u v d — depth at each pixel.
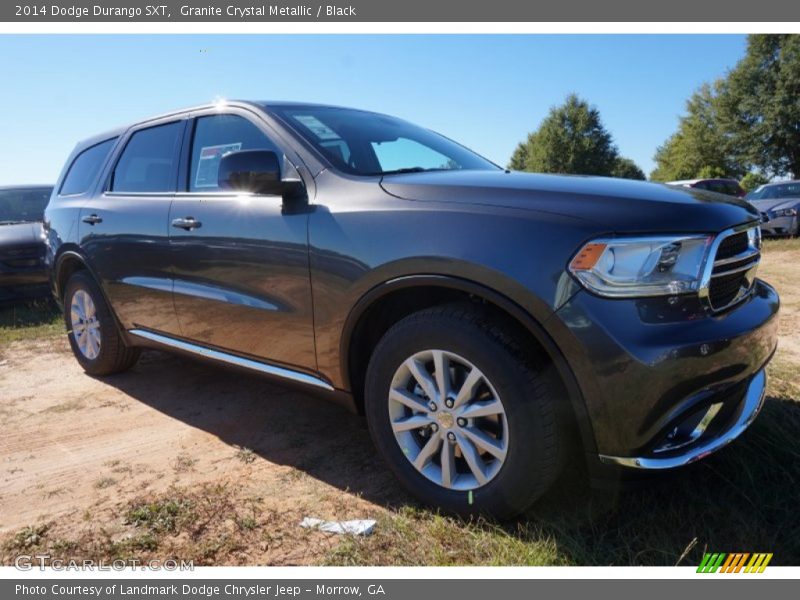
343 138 2.88
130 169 3.71
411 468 2.30
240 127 3.03
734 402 2.11
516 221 2.00
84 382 4.12
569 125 41.59
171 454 2.92
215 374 4.15
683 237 1.89
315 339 2.52
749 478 2.29
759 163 35.19
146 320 3.51
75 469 2.79
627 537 2.06
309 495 2.48
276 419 3.31
